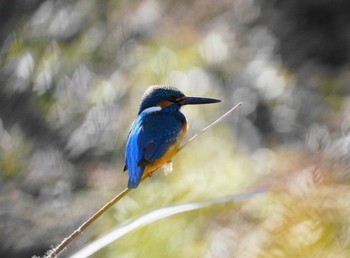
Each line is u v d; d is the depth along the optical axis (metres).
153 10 18.14
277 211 10.02
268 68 16.58
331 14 18.62
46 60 17.69
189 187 12.54
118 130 15.80
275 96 15.87
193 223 11.70
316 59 17.98
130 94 16.16
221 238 11.01
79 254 4.83
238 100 15.56
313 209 9.49
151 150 6.84
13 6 19.30
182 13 18.03
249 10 18.34
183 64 16.00
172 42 16.83
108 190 14.90
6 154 16.67
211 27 17.67
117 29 17.92
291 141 15.23
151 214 4.92
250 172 12.74
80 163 15.92
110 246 11.91
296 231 9.48
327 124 15.20
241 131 15.05
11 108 17.53
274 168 12.20
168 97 7.34
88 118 16.22
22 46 18.31
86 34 18.16
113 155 15.66
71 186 15.56
